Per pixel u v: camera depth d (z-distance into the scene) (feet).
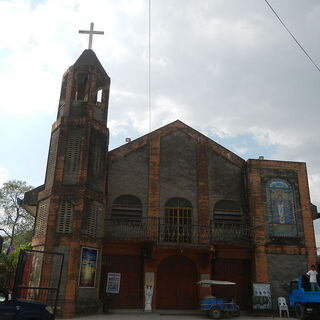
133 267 65.26
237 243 66.03
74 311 53.72
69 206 58.75
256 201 69.46
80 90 73.10
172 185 71.15
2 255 86.33
